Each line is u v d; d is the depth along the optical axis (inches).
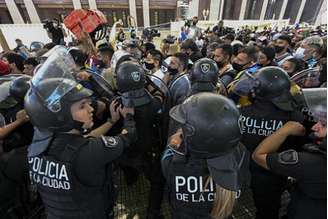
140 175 117.4
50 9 1024.2
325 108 49.5
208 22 687.7
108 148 50.0
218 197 43.4
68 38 378.9
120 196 104.0
